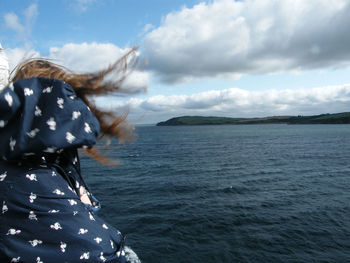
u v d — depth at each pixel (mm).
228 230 13102
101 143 1261
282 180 25562
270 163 37062
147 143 79500
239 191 21125
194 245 11641
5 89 884
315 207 16766
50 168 1006
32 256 897
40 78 940
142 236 12586
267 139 89000
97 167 34188
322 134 111625
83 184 1243
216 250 11195
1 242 889
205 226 13594
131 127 1263
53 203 945
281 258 10609
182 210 16172
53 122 906
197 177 27391
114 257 1052
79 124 953
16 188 915
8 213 903
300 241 11945
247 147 62812
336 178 26391
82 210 1022
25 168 944
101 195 20328
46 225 920
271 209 16312
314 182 24625
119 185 23844
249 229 13203
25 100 883
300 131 143375
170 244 11734
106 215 15523
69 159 1141
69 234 939
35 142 868
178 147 65500
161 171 31359
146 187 22922
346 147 58250
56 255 915
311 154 47000
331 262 10328
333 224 13875
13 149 864
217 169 32344
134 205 17453
